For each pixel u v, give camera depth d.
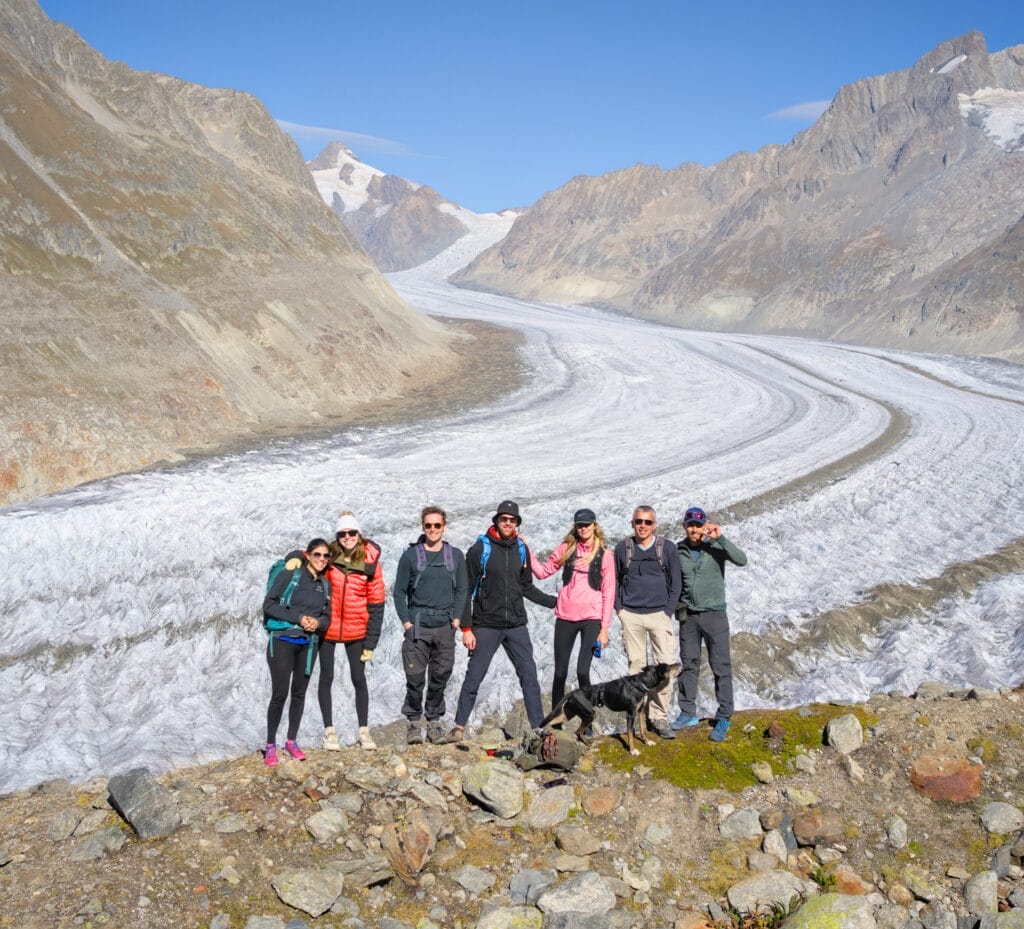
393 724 10.24
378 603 7.35
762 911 5.64
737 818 6.43
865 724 7.33
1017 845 6.02
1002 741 6.98
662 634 7.44
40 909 4.98
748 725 7.59
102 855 5.48
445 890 5.73
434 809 6.30
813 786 6.76
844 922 5.35
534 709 7.42
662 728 7.50
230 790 6.27
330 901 5.36
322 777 6.50
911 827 6.34
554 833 6.32
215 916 5.15
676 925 5.58
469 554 7.56
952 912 5.67
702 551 7.58
